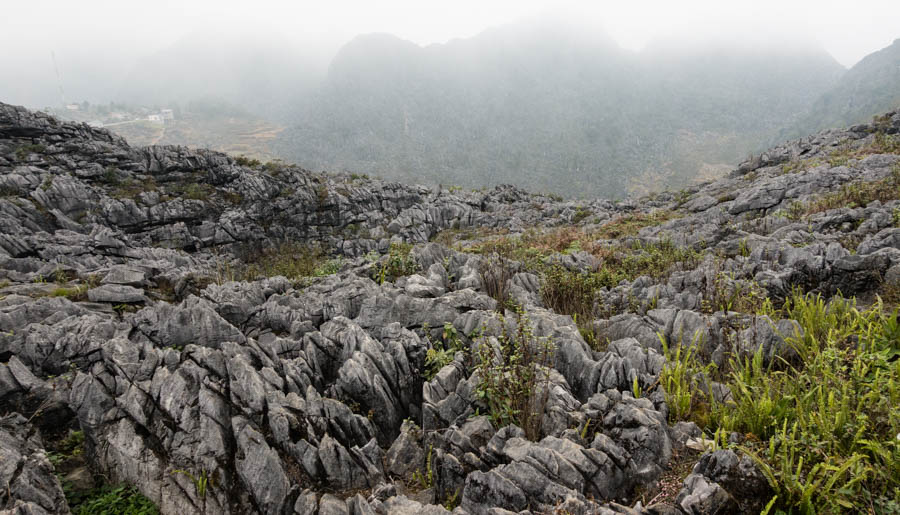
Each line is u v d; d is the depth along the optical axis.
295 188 39.53
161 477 6.45
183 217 32.53
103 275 13.70
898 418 4.83
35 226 26.06
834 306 7.95
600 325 9.29
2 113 31.19
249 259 33.56
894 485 4.40
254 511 6.09
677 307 9.31
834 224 15.40
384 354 8.04
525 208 50.12
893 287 8.64
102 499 6.31
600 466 5.22
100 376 7.41
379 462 6.56
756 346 7.42
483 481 5.33
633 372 6.98
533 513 4.80
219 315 9.51
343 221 39.97
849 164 26.73
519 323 7.77
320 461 6.25
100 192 30.59
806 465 4.82
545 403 6.47
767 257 11.36
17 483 5.57
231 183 37.56
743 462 4.75
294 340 8.98
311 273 19.05
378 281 13.30
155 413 6.89
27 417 7.22
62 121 34.06
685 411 6.15
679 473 5.29
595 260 15.20
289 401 6.88
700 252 15.48
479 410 6.86
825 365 6.02
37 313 9.54
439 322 9.30
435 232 43.16
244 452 6.34
